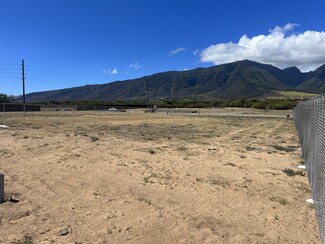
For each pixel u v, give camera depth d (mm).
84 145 14359
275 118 48125
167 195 7590
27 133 18328
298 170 10516
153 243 5172
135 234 5473
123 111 76438
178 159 11867
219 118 46938
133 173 9555
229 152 13820
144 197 7391
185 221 6078
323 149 5371
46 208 6516
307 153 9484
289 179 9320
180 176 9352
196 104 113000
